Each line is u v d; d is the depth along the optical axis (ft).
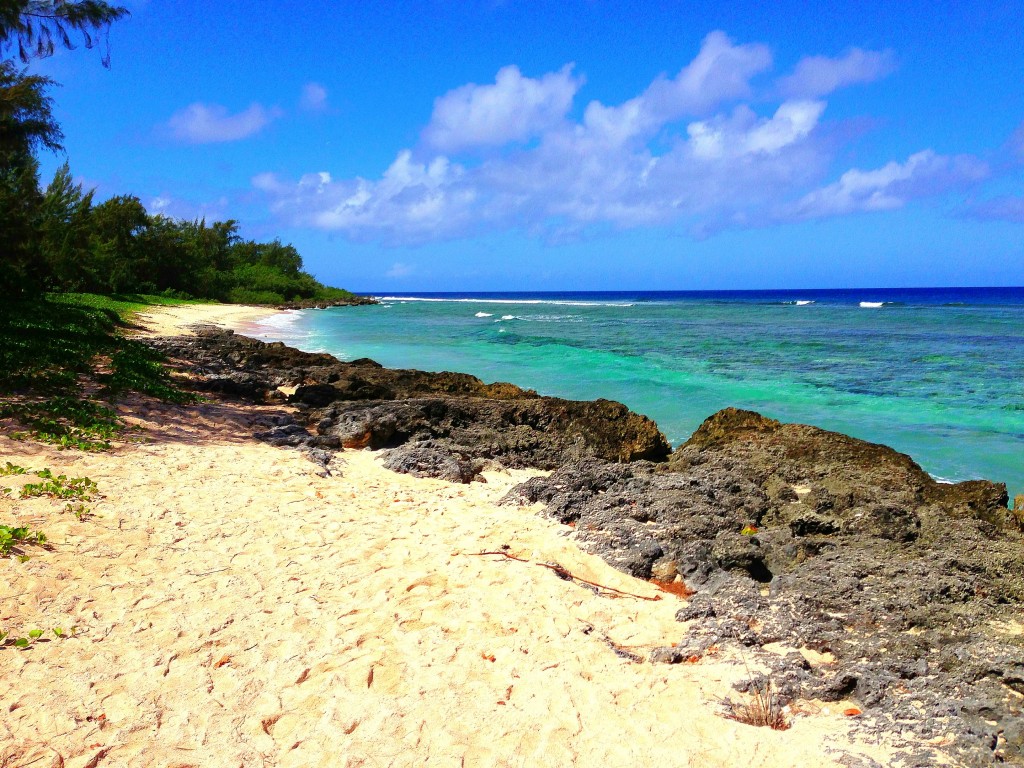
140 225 214.90
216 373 68.69
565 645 18.30
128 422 39.32
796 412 57.47
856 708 16.03
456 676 16.61
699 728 14.94
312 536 25.03
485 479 36.81
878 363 88.12
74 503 25.50
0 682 15.51
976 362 88.74
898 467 35.01
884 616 19.93
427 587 21.36
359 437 41.91
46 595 19.22
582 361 91.97
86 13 49.67
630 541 25.88
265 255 335.88
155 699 15.33
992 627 19.33
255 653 17.24
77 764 13.29
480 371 83.25
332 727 14.64
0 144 66.44
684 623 20.43
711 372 80.28
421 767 13.53
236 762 13.56
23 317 74.43
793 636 18.98
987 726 14.52
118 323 108.99
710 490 32.07
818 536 27.94
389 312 244.42
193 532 24.57
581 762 13.74
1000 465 42.27
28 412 36.37
